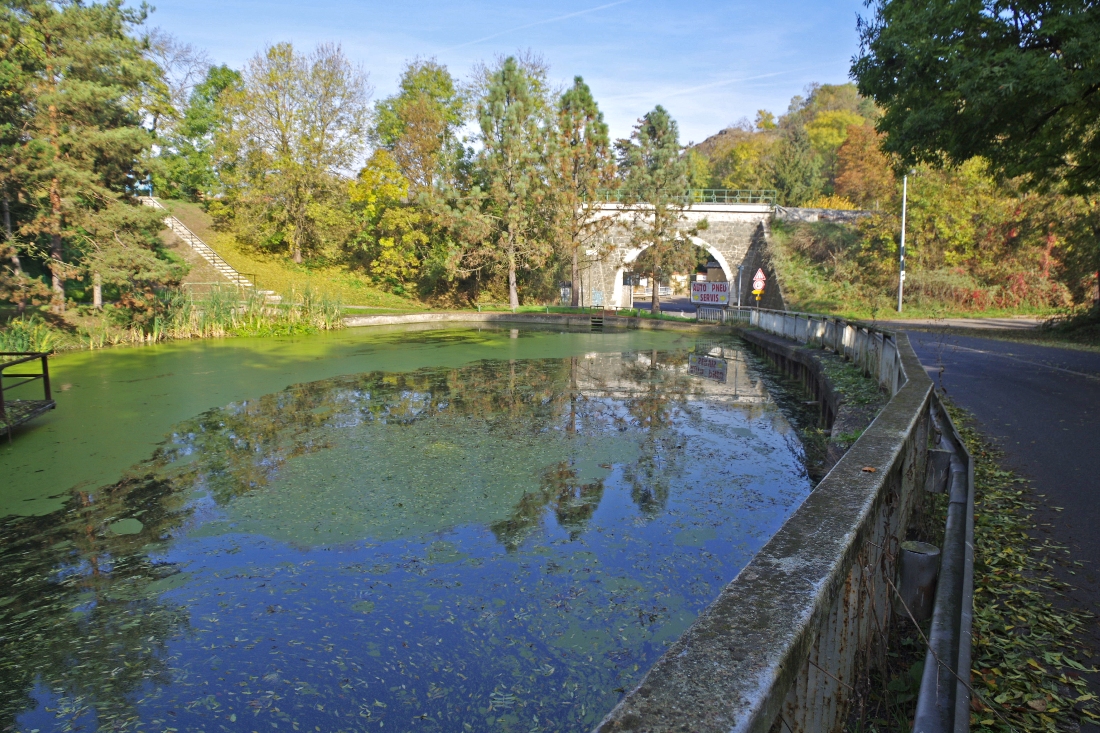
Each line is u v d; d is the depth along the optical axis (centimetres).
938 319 2447
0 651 408
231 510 622
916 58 985
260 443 843
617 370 1430
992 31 989
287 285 2998
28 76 1555
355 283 3262
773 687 93
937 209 2805
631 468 723
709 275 4834
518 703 353
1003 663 239
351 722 342
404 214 3147
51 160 1561
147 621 437
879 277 2880
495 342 1961
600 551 521
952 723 139
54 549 546
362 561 514
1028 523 379
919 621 243
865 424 638
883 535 212
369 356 1623
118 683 377
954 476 311
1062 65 874
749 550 520
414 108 3153
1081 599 288
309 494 659
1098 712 213
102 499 655
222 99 3112
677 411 1009
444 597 458
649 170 2712
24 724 345
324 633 419
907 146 1062
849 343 1084
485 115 2792
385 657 394
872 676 217
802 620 112
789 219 3338
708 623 112
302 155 3105
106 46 1717
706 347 1866
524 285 3431
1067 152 1132
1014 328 1955
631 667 380
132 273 1761
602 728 85
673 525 568
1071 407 721
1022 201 2612
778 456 766
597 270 3416
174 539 561
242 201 3100
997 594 293
